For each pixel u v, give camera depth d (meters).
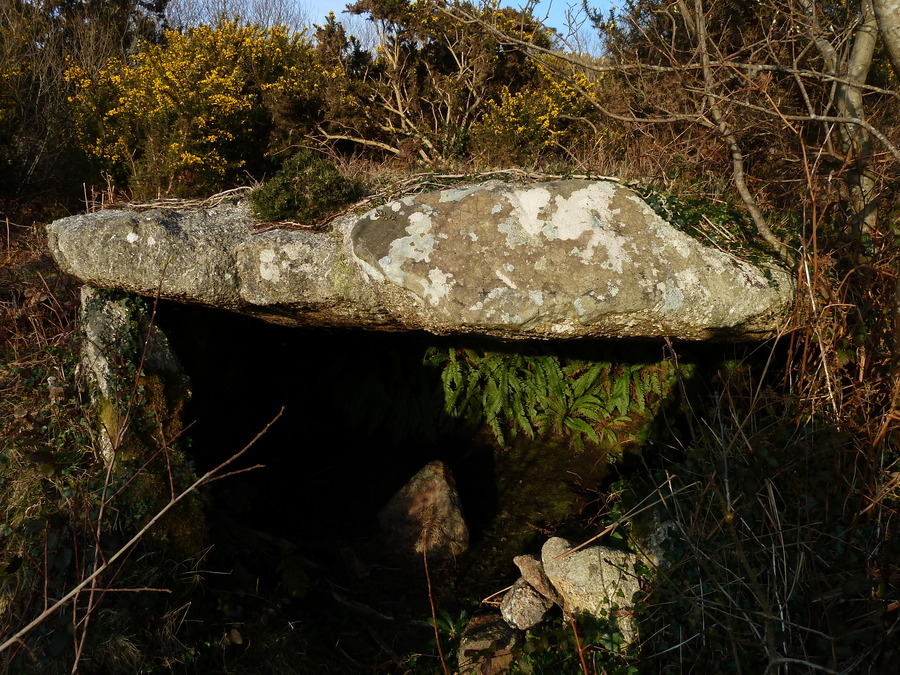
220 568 3.42
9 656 2.60
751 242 3.71
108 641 2.69
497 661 3.13
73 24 13.20
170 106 7.93
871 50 3.53
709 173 4.62
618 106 5.79
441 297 3.19
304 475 4.82
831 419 3.15
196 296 3.46
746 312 3.38
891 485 2.74
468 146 7.68
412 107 8.33
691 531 3.08
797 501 2.93
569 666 3.06
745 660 2.63
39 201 7.79
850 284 3.34
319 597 3.77
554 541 3.64
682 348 4.92
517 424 5.30
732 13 5.55
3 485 3.14
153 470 3.26
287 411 5.08
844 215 3.51
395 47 8.40
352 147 8.86
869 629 2.40
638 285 3.20
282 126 8.45
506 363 5.17
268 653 3.16
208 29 9.46
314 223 3.82
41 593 2.77
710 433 3.52
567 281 3.19
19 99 9.11
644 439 5.00
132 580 2.91
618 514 3.85
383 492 4.77
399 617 3.71
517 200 3.41
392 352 5.15
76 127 8.70
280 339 5.00
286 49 9.80
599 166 4.92
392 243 3.32
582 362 5.16
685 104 4.90
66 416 3.40
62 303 3.87
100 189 8.33
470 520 4.52
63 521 2.92
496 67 8.20
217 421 4.34
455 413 5.18
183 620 2.92
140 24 14.94
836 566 2.71
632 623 3.09
